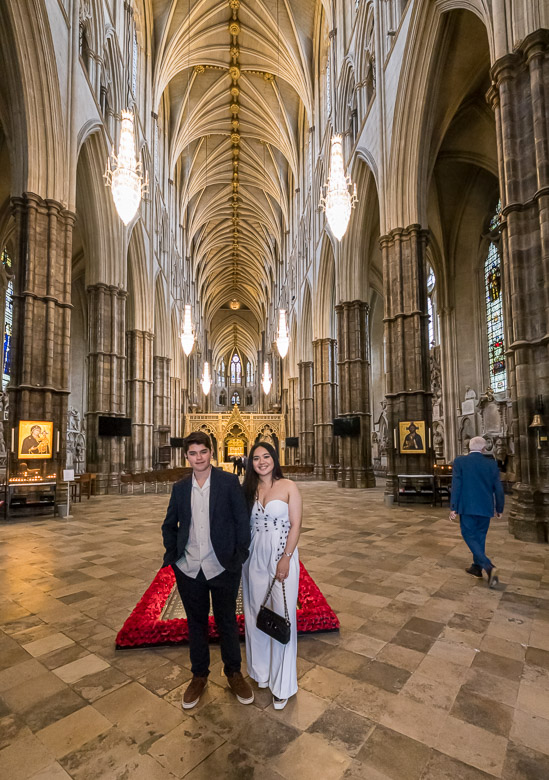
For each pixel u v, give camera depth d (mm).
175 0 21188
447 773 1955
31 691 2650
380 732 2240
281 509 2572
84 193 14430
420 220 11695
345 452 16750
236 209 42750
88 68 12742
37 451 9422
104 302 15211
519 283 6793
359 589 4414
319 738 2197
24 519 9109
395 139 11875
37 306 9859
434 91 11359
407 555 5770
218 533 2447
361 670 2863
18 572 5121
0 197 15203
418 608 3906
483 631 3428
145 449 20188
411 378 11445
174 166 29250
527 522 6449
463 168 16312
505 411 14312
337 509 10281
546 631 3422
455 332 17547
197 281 47438
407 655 3059
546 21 6660
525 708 2436
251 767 1999
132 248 19609
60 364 10266
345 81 17250
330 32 19250
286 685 2424
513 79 7027
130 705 2500
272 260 44781
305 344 27766
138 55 19766
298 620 3355
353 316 16828
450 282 17750
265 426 35062
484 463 4688
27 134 9875
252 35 23688
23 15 9305
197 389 47469
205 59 24906
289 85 27172
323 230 20672
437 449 18250
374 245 20516
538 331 6641
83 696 2594
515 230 6836
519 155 6938
